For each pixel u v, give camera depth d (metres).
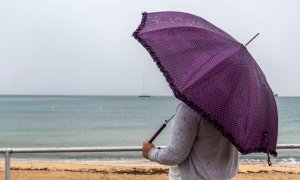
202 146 3.02
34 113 87.75
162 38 3.06
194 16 3.40
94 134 44.28
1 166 16.53
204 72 2.86
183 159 3.04
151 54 2.99
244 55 3.10
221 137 3.03
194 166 3.04
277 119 3.18
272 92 3.26
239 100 2.87
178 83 2.84
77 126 54.47
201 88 2.81
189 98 2.77
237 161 3.22
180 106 3.02
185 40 3.04
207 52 2.98
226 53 2.98
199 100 2.77
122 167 16.14
